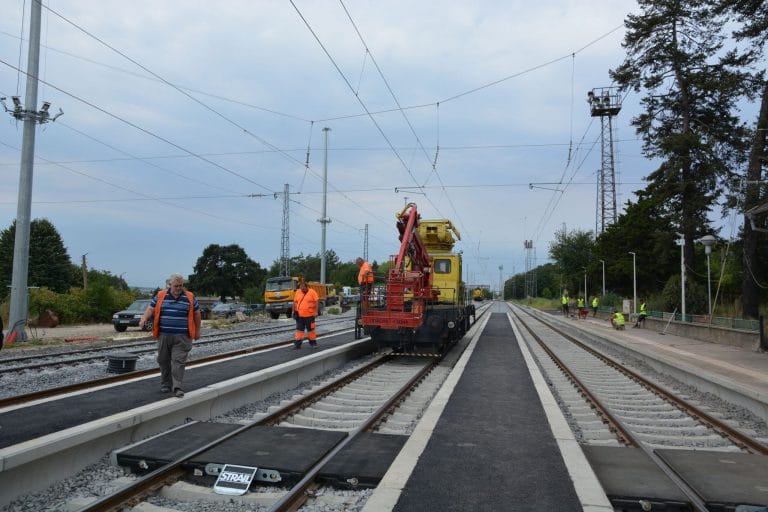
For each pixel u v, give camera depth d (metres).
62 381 11.51
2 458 5.04
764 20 25.17
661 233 37.44
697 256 43.81
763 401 9.58
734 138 33.81
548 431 7.61
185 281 8.59
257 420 7.87
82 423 7.07
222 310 44.09
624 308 37.16
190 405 8.11
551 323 39.28
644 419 9.37
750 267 26.42
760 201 25.16
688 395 12.11
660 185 35.50
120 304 35.56
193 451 6.27
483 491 5.27
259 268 84.88
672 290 30.22
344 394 10.90
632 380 13.73
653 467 6.23
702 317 24.53
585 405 10.27
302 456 6.21
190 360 13.48
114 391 9.21
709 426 8.97
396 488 5.30
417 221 17.00
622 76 35.03
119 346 18.69
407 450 6.49
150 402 8.34
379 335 16.08
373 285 16.44
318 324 31.02
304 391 11.31
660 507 5.23
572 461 6.18
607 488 5.53
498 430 7.64
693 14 33.09
